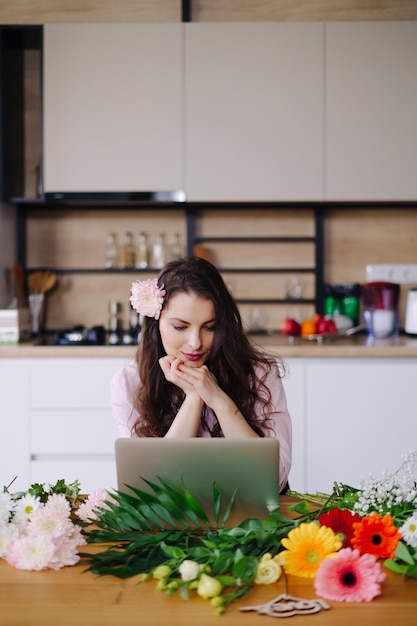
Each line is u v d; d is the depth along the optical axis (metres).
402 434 3.13
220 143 3.36
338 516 1.27
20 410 3.13
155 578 1.18
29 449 3.14
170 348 1.75
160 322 1.77
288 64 3.34
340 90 3.34
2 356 3.13
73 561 1.25
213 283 1.77
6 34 3.44
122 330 3.79
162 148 3.37
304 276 3.75
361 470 3.13
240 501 1.34
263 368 1.93
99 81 3.36
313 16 3.60
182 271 1.76
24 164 3.74
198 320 1.73
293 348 3.12
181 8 3.57
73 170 3.38
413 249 3.74
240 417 1.72
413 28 3.33
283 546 1.27
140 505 1.30
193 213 3.72
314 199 3.37
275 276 3.75
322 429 3.13
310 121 3.35
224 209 3.74
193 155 3.37
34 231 3.78
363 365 3.12
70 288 3.78
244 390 1.85
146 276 3.79
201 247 3.69
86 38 3.35
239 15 3.60
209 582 1.09
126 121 3.37
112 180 3.38
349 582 1.10
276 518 1.25
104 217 3.77
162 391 1.89
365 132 3.35
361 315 3.75
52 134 3.38
